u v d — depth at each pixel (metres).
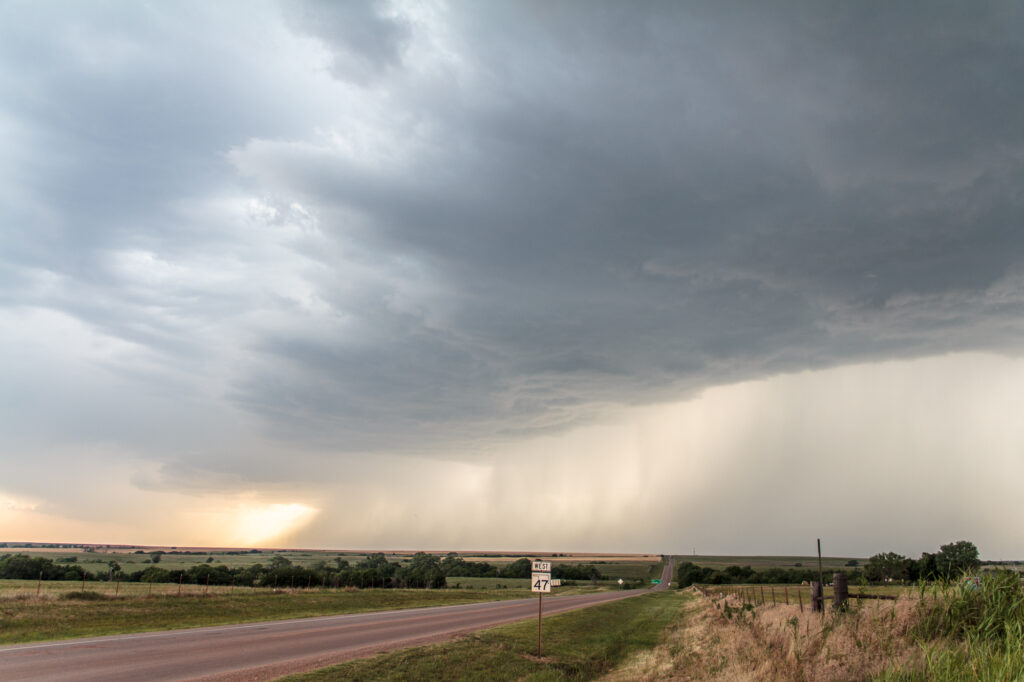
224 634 26.23
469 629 30.45
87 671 16.02
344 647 22.48
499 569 192.38
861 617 15.05
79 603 32.50
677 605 58.88
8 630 24.58
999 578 13.37
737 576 138.75
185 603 38.22
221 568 97.81
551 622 34.72
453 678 17.50
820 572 21.38
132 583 90.69
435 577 111.31
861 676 11.86
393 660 19.16
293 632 27.89
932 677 9.97
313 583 90.50
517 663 20.95
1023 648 9.80
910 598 14.71
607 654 24.73
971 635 11.76
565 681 18.36
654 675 18.69
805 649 14.48
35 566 95.94
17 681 14.53
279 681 15.20
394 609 49.78
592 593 96.31
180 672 16.25
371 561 149.38
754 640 18.36
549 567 23.34
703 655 20.50
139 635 24.91
